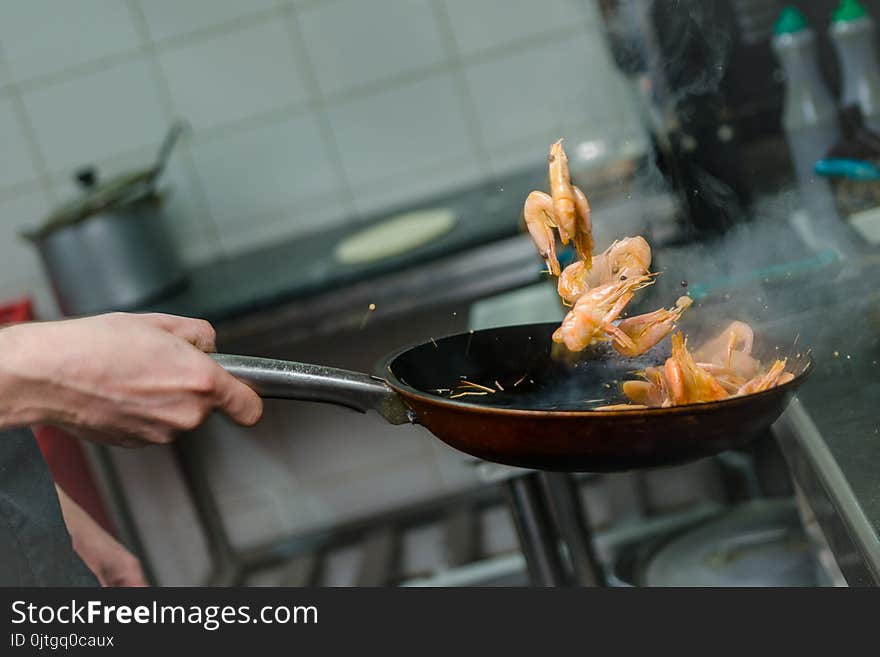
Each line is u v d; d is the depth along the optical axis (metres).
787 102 2.09
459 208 2.77
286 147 3.04
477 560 2.81
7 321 2.91
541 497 1.64
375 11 2.95
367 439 3.12
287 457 3.14
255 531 3.19
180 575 3.21
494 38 2.95
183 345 0.96
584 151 2.73
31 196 3.06
